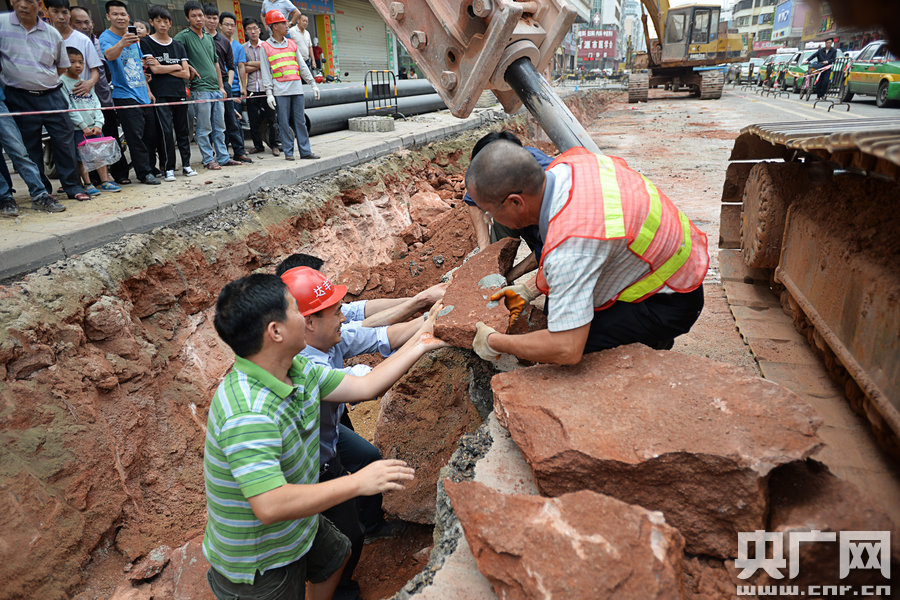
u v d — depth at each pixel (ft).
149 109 20.66
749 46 86.48
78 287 12.81
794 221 10.61
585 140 12.59
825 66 60.08
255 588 7.50
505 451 7.40
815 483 5.79
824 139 6.89
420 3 12.66
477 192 6.93
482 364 11.10
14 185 20.35
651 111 68.44
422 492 11.46
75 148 17.81
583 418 6.38
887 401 6.56
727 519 5.73
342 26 60.03
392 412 12.06
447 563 5.95
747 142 12.86
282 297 6.75
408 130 36.94
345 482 6.74
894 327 6.54
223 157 24.49
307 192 22.81
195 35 22.79
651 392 6.64
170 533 11.82
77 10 20.84
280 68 24.56
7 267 12.15
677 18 75.36
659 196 7.25
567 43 200.85
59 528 9.95
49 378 11.23
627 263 7.00
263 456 6.42
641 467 5.74
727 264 14.14
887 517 5.28
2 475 9.66
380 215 26.84
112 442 11.76
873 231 7.72
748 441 5.67
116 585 10.37
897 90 50.03
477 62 12.14
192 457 13.38
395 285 22.56
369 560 11.55
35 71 15.85
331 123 36.14
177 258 15.89
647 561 4.69
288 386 6.97
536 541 5.03
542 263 6.79
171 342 14.80
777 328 11.15
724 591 5.61
